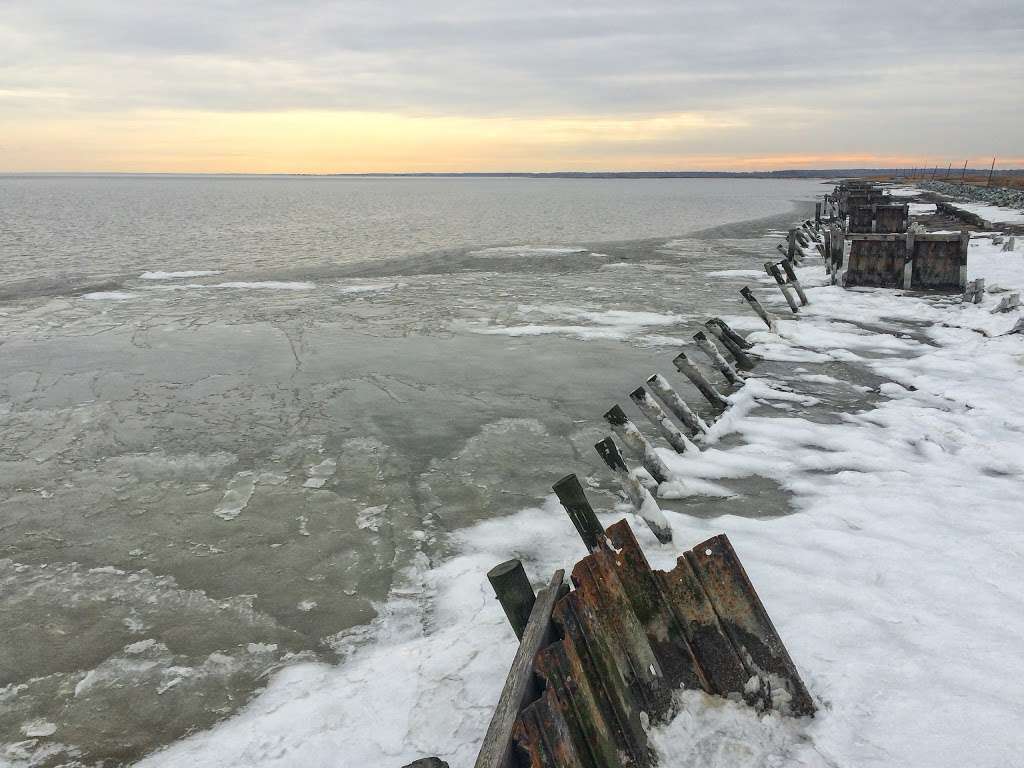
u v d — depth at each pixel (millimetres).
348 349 12992
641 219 53906
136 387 10812
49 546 6234
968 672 3824
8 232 44375
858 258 17500
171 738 3998
